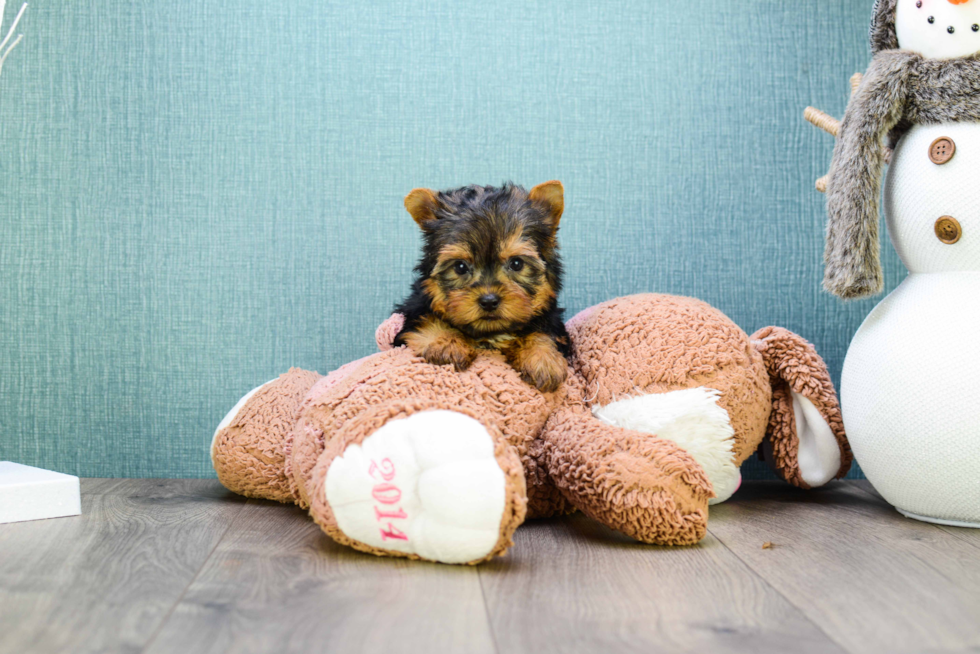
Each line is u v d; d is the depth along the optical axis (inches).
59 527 28.6
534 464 28.7
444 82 35.7
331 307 35.7
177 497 32.5
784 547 27.3
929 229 28.9
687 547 27.2
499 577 24.6
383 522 25.1
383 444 25.1
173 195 35.3
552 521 29.8
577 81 35.9
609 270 35.9
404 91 35.6
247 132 35.4
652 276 36.0
